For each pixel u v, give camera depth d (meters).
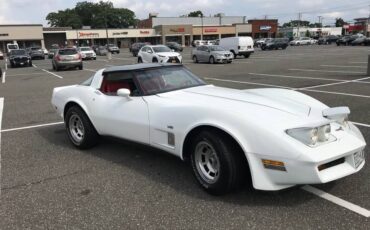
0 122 7.97
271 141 3.36
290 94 4.55
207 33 93.94
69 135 5.82
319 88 11.41
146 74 4.88
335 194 3.80
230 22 105.44
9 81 17.92
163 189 4.10
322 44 72.06
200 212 3.54
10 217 3.60
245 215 3.45
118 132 4.89
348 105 8.52
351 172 3.48
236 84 13.44
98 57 45.66
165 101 4.36
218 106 3.83
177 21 97.94
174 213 3.55
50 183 4.40
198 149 3.93
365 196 3.74
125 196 3.96
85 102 5.38
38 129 7.20
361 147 3.58
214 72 19.06
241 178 3.68
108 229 3.32
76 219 3.51
